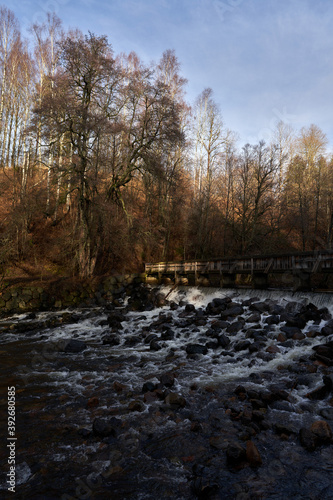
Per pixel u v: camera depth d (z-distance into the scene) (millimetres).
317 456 4543
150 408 6273
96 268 26281
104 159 24344
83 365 9398
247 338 10438
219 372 8109
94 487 4121
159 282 24766
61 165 23656
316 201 29641
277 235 30734
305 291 13352
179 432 5352
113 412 6184
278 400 6176
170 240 33000
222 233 32438
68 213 30250
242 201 28969
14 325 15211
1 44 30719
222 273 19250
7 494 3998
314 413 5723
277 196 29641
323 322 10555
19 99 30141
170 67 36281
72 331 14195
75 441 5199
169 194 30188
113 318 15508
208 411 6051
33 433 5473
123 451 4879
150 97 25547
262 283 16703
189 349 9938
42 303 20438
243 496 3824
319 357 7844
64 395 7094
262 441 4930
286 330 10078
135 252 28984
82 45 23375
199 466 4363
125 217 27094
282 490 3930
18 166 30312
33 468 4523
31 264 24906
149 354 10250
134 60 38625
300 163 30938
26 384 7891
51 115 21875
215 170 34719
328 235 27766
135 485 4148
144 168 25781
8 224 25094
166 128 25094
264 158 27906
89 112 22453
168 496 3945
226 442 4898
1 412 6289
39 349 11383
